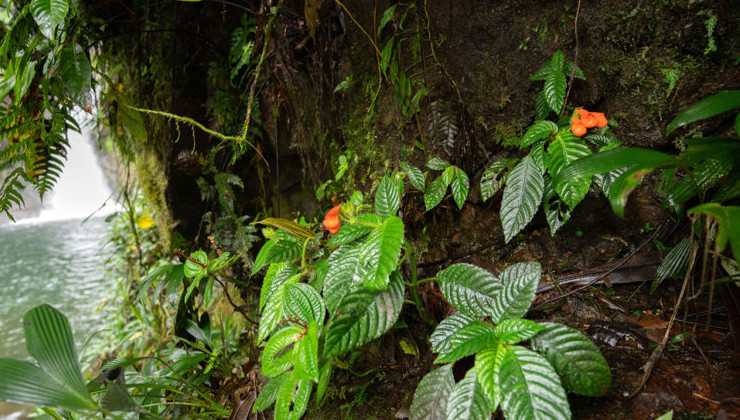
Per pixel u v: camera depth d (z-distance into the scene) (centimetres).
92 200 1380
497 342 128
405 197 226
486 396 119
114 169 969
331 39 247
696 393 130
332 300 143
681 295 145
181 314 233
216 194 295
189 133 290
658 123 183
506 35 203
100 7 272
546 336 130
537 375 113
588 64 189
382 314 141
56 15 184
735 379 132
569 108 193
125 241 467
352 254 150
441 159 211
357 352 184
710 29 167
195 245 300
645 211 196
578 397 136
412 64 219
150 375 210
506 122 208
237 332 299
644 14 176
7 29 236
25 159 241
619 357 153
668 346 153
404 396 171
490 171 196
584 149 161
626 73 185
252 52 257
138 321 409
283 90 263
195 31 285
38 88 237
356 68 240
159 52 295
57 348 133
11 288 652
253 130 277
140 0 283
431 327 183
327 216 167
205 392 212
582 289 190
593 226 206
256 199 299
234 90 285
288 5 243
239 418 181
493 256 221
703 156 134
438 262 222
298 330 149
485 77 209
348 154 251
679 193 140
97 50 300
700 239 134
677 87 178
